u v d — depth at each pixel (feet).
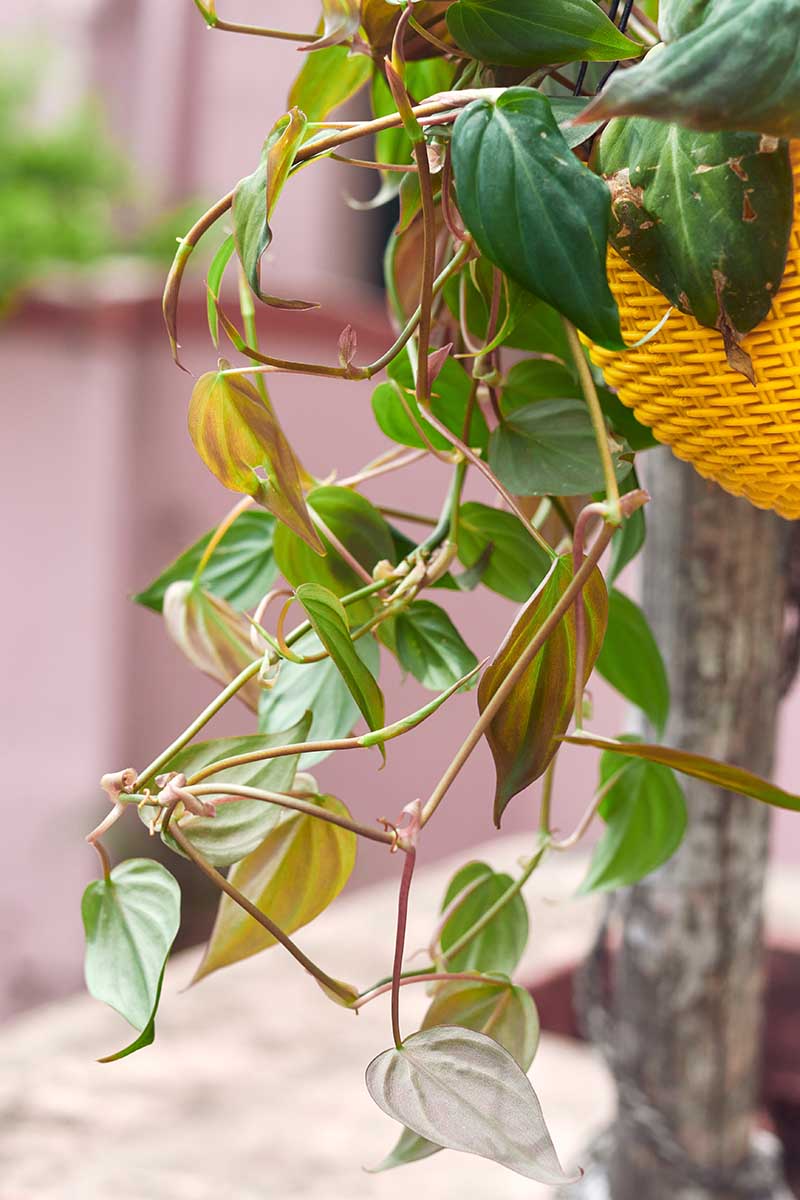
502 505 4.78
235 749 4.10
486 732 3.92
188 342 14.24
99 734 15.06
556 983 8.64
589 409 4.08
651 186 3.86
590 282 3.76
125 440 14.58
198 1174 6.86
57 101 18.54
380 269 20.35
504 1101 3.88
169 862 15.89
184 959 9.80
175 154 19.74
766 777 5.27
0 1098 7.55
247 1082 7.83
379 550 4.40
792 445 3.95
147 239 15.19
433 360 4.01
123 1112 7.46
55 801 15.05
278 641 4.12
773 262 3.82
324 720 4.34
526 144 3.78
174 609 4.50
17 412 14.26
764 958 5.60
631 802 4.77
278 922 4.32
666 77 3.60
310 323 14.05
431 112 3.89
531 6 3.91
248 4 19.29
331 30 4.07
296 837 4.32
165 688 15.84
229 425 3.98
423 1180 6.97
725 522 5.11
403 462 4.58
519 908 4.58
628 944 5.59
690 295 3.86
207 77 19.61
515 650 3.88
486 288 4.22
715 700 5.19
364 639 4.40
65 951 15.35
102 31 19.93
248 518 4.71
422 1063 3.92
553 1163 3.83
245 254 3.86
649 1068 5.53
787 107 3.61
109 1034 8.45
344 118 15.06
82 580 14.60
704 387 3.95
